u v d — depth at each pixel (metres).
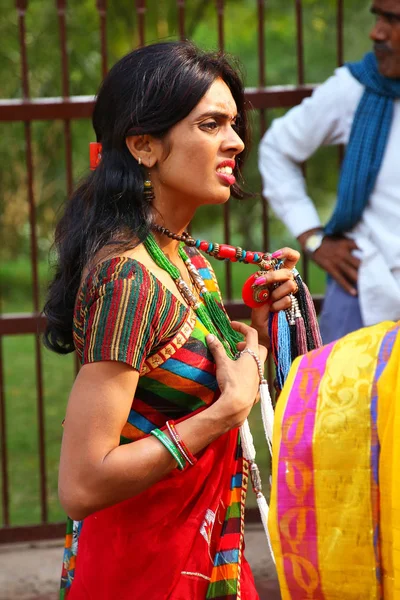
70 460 2.67
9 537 5.64
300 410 2.43
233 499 3.00
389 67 5.01
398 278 5.12
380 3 4.94
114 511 2.87
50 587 5.18
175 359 2.80
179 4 5.32
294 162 5.52
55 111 5.34
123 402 2.65
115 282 2.66
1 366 5.55
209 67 2.83
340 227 5.24
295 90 5.59
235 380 2.81
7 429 8.57
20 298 14.95
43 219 16.62
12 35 14.14
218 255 3.08
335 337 5.33
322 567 2.39
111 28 13.34
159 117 2.78
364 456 2.35
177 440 2.71
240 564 2.98
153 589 2.84
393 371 2.33
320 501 2.39
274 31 15.71
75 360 5.43
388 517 2.31
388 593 2.34
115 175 2.85
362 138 5.10
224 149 2.84
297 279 3.24
